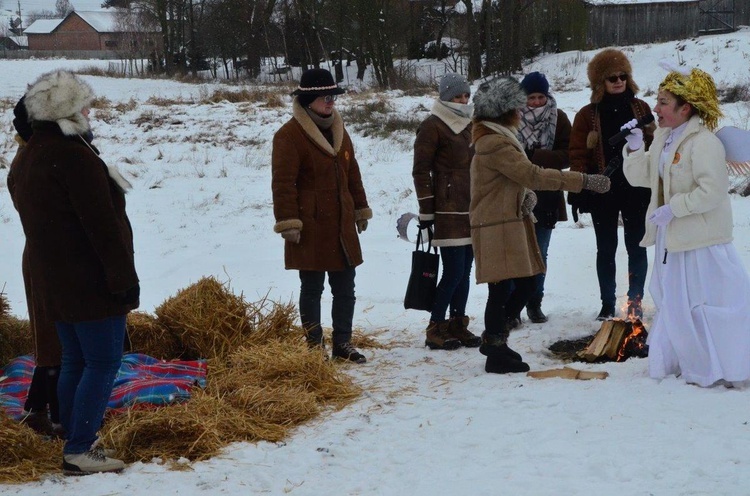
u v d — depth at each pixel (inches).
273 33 1798.7
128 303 157.4
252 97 1131.9
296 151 231.0
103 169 154.5
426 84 1342.3
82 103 154.4
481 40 1381.6
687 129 196.4
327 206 234.2
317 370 208.8
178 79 1636.3
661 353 201.3
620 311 267.6
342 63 1713.8
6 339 222.8
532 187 209.0
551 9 1457.9
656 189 203.3
